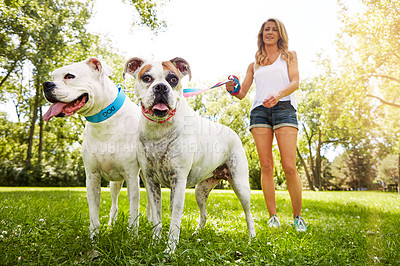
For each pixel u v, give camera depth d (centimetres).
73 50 1455
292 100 405
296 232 352
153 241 254
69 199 670
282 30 404
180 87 274
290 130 396
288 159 395
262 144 412
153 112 249
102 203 604
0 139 2655
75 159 2642
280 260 237
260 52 420
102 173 303
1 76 1756
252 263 229
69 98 263
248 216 340
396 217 371
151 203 285
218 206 664
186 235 316
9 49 1315
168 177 276
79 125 2470
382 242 301
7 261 206
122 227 273
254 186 2825
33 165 2189
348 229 392
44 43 1298
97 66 289
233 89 399
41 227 296
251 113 425
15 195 731
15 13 795
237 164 341
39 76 1547
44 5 1092
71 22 1322
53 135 2700
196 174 303
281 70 403
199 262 222
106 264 216
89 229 286
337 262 250
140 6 770
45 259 213
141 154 280
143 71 268
